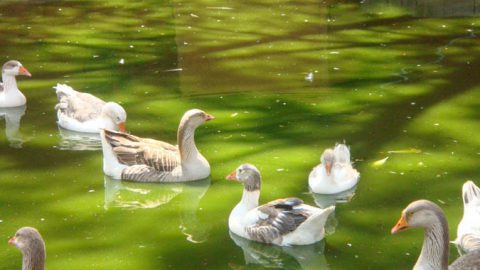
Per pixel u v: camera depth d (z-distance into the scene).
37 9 22.16
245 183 11.21
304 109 15.17
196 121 12.63
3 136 14.27
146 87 16.47
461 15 20.97
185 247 10.80
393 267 10.11
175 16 21.33
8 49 18.75
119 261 10.38
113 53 18.48
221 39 19.38
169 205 12.04
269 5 22.14
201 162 12.77
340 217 11.39
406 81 16.39
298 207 10.90
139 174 12.80
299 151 13.43
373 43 18.91
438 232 9.10
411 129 14.09
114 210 11.84
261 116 14.93
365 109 15.05
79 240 10.91
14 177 12.73
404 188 12.07
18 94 15.55
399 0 22.30
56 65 17.73
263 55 18.27
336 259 10.39
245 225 11.04
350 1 22.50
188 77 17.05
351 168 12.46
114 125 14.38
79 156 13.57
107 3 22.88
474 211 10.61
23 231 8.87
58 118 14.77
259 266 10.38
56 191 12.34
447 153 13.16
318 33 19.88
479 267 9.00
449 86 16.03
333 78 16.72
